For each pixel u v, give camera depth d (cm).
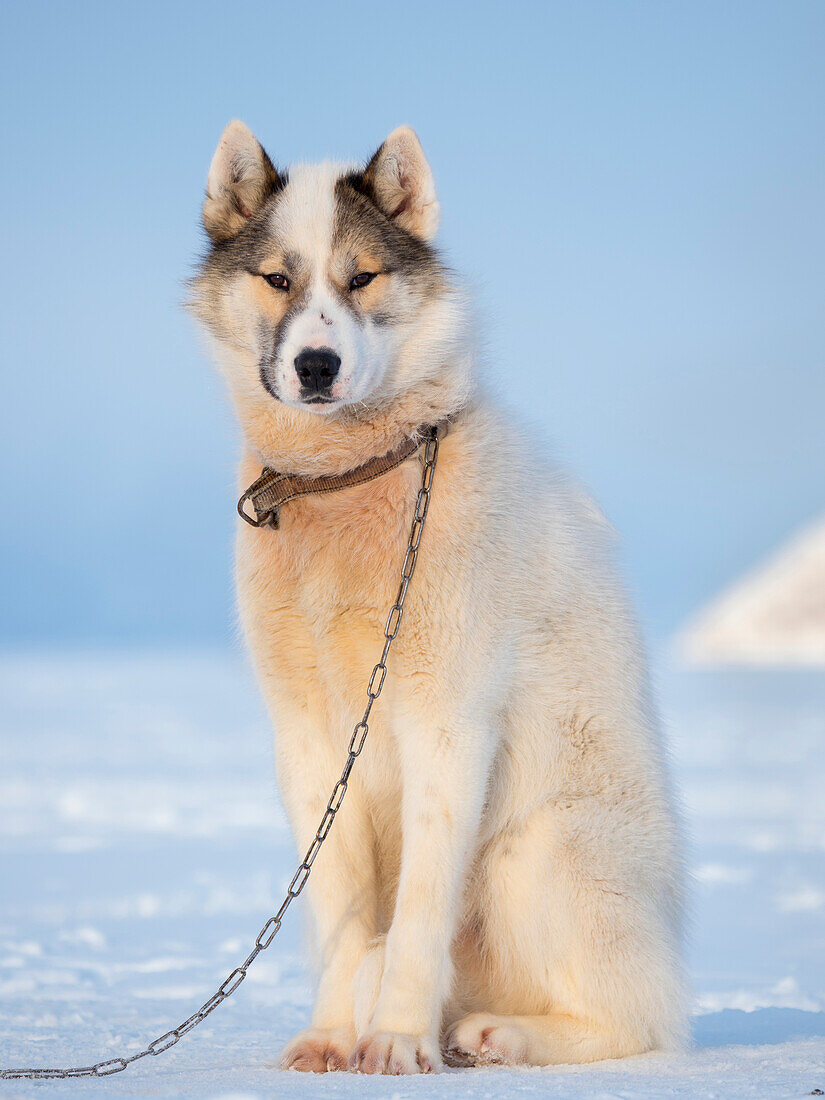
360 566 770
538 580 816
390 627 757
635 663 858
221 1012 998
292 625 794
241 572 813
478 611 769
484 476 798
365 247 827
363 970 754
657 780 831
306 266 822
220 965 1234
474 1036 742
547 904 784
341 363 773
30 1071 707
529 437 877
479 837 797
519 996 809
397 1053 691
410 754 761
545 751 807
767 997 1064
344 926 784
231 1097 575
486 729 768
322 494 784
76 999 1055
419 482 783
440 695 757
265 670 805
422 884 740
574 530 864
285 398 784
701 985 1117
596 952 775
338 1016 765
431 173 866
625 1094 584
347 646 780
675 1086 617
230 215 896
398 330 824
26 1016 960
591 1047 762
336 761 803
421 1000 721
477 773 759
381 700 783
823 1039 840
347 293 817
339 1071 711
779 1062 721
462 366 827
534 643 810
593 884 782
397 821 821
